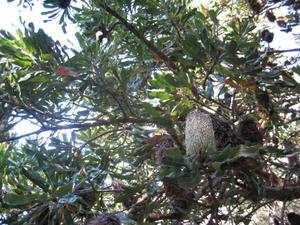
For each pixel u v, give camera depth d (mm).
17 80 3053
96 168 3119
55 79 3191
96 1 3598
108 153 3400
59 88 3311
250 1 4934
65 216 2650
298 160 3715
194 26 3873
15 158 3342
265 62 3828
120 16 3637
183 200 3367
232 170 2908
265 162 3250
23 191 2900
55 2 3613
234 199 4023
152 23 4062
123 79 3232
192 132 2418
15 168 3225
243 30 3643
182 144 3027
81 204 2969
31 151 3111
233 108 3342
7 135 3578
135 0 3928
